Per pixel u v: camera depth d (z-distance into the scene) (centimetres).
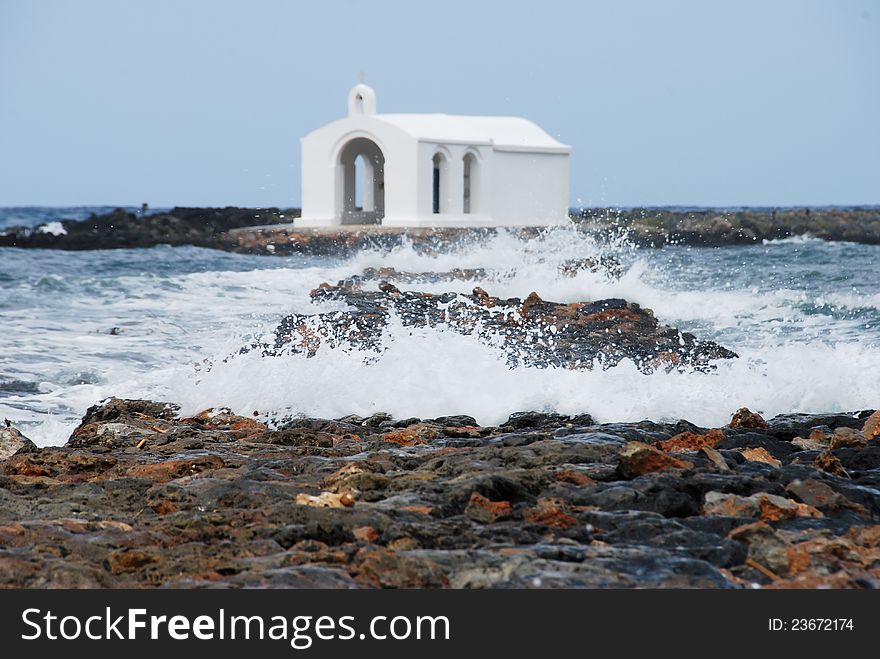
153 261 10869
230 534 1836
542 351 4328
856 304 6303
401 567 1602
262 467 2402
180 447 2725
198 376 3688
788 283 7994
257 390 3453
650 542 1756
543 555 1672
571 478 2141
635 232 15500
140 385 4109
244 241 13588
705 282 8144
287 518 1883
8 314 6097
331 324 4956
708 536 1753
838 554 1730
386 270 8012
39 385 4125
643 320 5459
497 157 15025
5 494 2108
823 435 2742
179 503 2072
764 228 17050
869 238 17375
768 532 1752
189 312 6322
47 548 1738
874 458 2414
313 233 13312
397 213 14050
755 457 2452
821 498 2009
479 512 1917
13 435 2886
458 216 14412
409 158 13888
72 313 6219
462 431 2892
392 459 2422
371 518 1842
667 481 2059
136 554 1678
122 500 2133
